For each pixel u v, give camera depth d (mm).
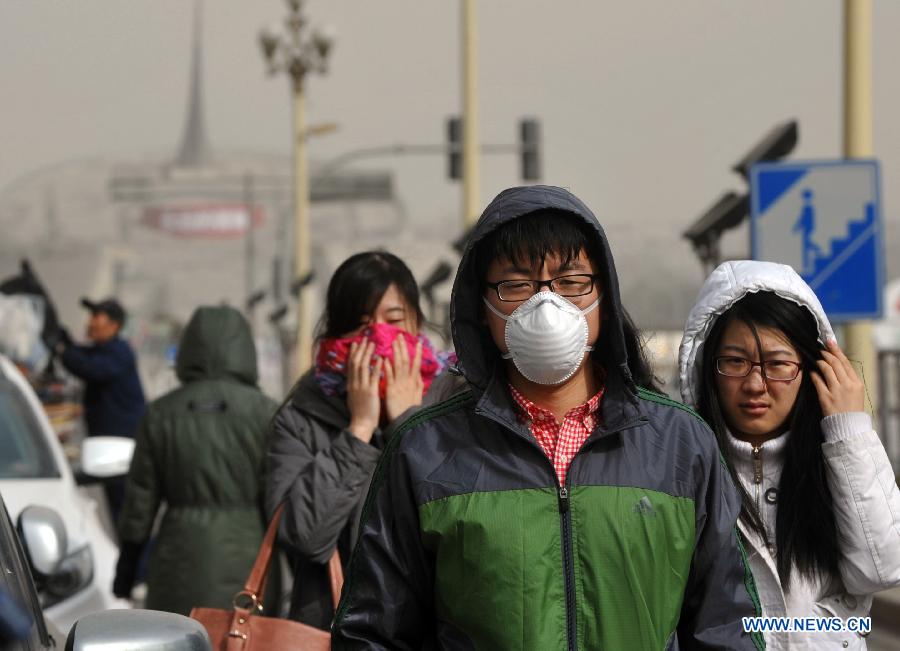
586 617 5504
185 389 11898
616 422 5660
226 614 8273
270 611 11430
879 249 18562
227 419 11727
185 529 11547
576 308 5656
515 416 5754
